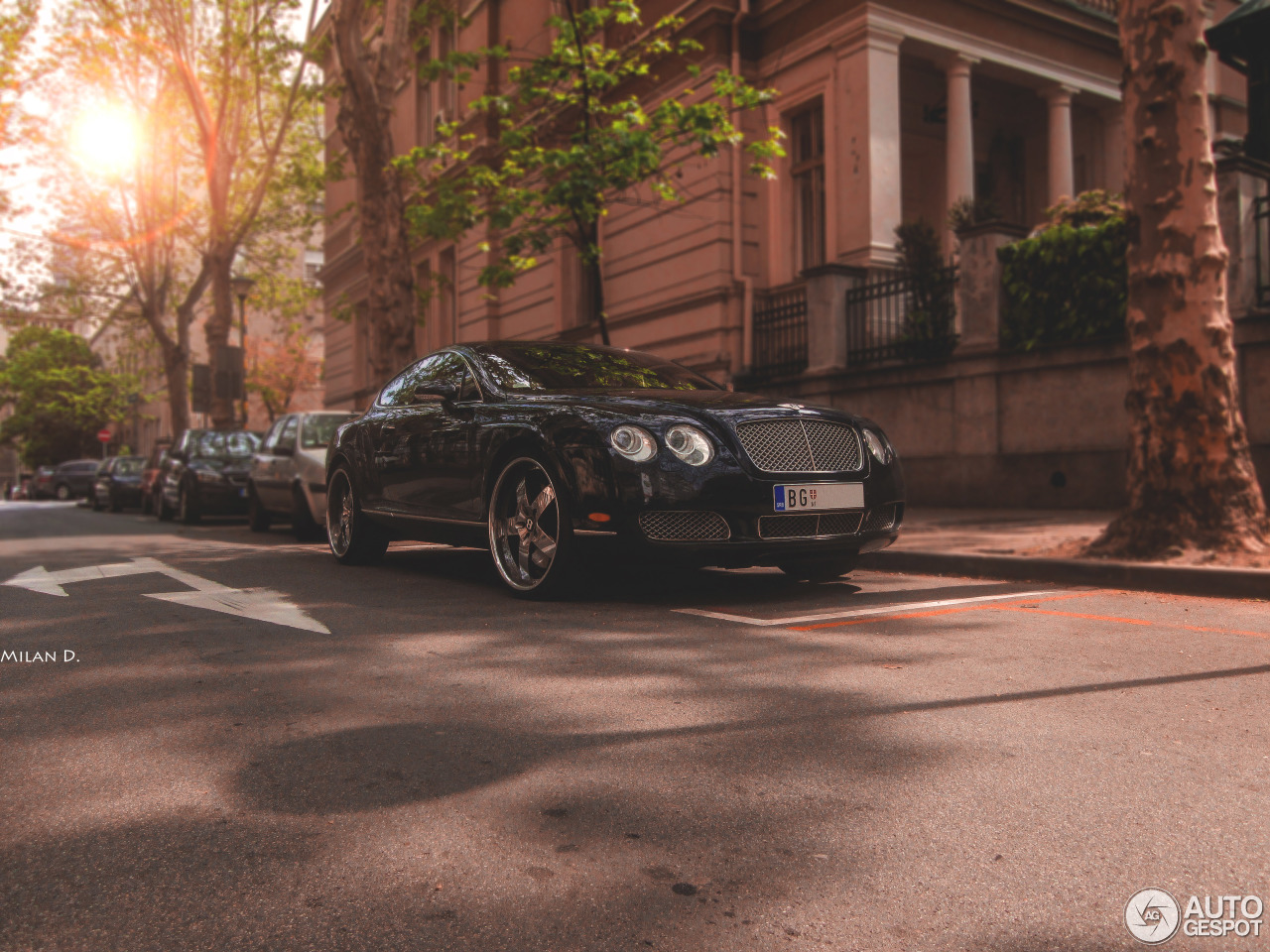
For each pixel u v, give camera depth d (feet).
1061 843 6.93
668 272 51.29
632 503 15.69
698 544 15.79
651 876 6.48
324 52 63.52
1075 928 5.78
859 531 17.38
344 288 100.27
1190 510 19.88
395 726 9.83
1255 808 7.52
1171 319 20.17
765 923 5.86
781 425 16.78
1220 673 11.72
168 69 67.82
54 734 9.72
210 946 5.65
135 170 78.74
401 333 43.68
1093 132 55.62
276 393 130.62
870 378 40.47
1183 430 19.98
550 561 17.35
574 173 32.45
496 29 66.95
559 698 10.78
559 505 16.56
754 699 10.67
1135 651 13.04
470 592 18.93
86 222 81.82
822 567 19.48
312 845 7.00
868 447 17.76
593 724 9.80
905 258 40.19
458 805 7.71
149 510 67.56
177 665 12.66
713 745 9.12
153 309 89.10
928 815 7.44
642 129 32.76
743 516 15.96
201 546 32.35
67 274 88.28
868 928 5.79
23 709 10.66
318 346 148.46
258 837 7.14
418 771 8.51
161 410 190.70
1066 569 19.89
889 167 43.57
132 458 78.43
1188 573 18.26
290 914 6.01
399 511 21.90
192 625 15.62
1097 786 8.00
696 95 48.96
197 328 153.58
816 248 47.29
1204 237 20.06
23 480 212.64
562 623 15.24
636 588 18.92
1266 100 38.19
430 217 36.73
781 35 47.11
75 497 147.13
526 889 6.31
